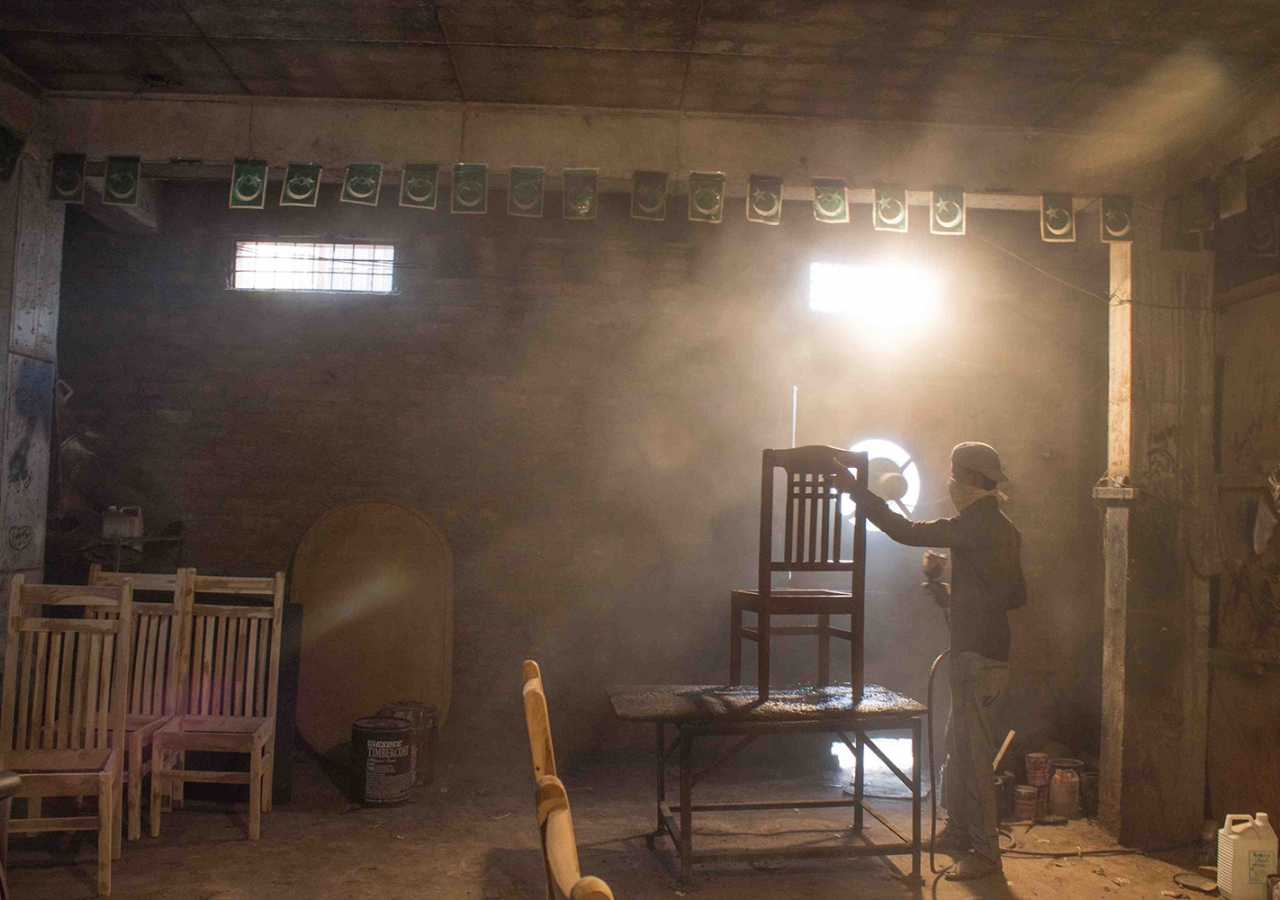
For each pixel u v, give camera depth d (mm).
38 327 5191
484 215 6672
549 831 1127
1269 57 4449
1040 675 6707
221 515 6512
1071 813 5344
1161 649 5020
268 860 4383
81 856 4344
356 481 6551
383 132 5168
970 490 4617
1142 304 5160
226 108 5176
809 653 6492
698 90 4941
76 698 4148
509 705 6477
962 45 4402
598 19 4258
